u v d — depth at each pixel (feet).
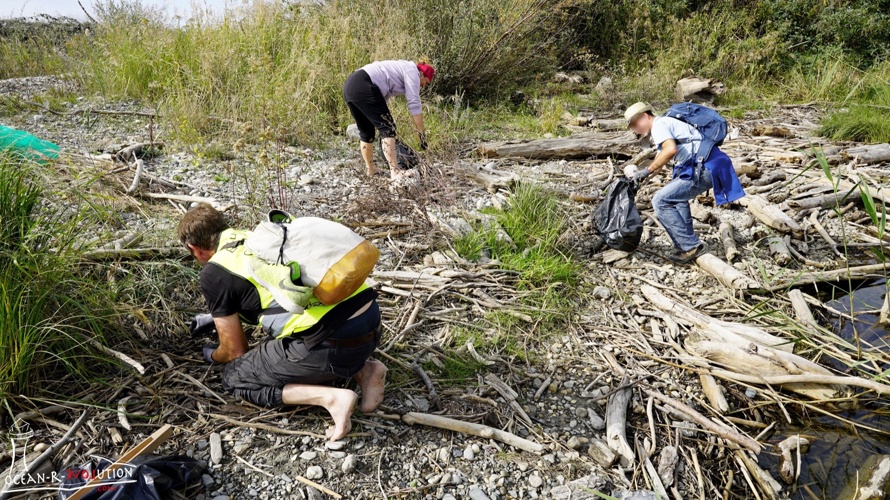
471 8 32.45
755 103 35.01
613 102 34.04
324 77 27.66
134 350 12.14
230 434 10.77
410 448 10.98
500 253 17.37
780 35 40.75
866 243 19.39
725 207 21.27
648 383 13.21
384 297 15.01
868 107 30.14
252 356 10.85
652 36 41.45
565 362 13.73
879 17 40.88
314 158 23.36
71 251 12.10
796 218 20.67
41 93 27.99
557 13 38.17
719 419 12.57
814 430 12.53
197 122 24.12
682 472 11.26
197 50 28.35
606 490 10.64
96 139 23.02
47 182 13.15
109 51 29.60
